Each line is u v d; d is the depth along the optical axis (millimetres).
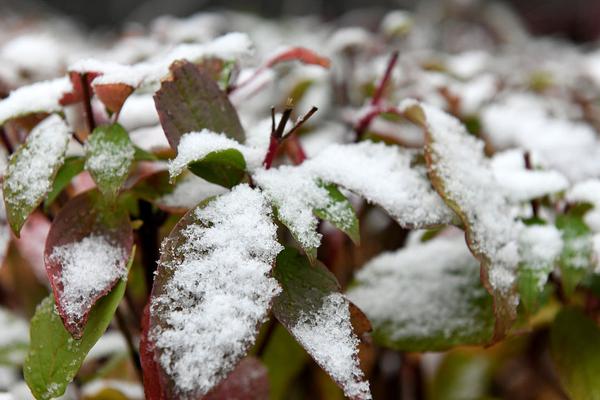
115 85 408
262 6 1863
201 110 410
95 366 571
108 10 2557
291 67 771
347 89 726
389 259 485
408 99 449
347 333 382
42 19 1436
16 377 545
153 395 366
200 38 674
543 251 437
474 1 1311
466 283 464
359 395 371
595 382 446
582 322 462
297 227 382
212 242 378
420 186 427
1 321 538
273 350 506
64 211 409
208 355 362
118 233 405
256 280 373
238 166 400
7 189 400
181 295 370
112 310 387
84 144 425
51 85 434
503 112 647
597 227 478
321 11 2008
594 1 2375
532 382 722
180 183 430
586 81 806
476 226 411
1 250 462
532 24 2404
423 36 1197
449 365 672
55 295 385
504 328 410
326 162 413
